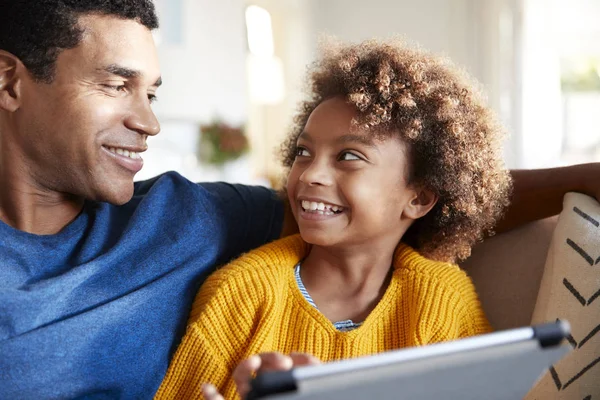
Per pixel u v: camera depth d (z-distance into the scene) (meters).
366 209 0.98
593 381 0.94
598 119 3.28
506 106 3.44
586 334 0.95
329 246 1.02
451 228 1.09
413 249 1.09
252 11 4.60
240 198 1.19
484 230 1.17
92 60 0.94
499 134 1.12
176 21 3.68
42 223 1.01
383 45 1.07
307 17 4.68
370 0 4.34
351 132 0.97
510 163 3.42
